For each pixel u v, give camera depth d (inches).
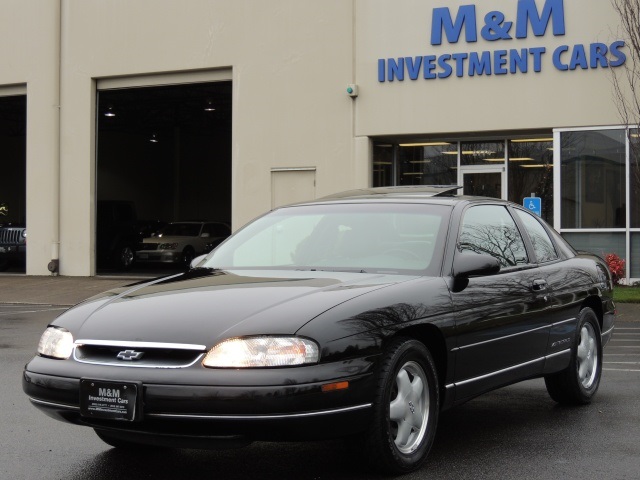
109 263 1160.2
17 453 223.1
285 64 779.4
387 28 739.4
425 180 768.9
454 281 214.1
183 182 1614.2
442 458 213.2
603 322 295.6
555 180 690.8
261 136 788.0
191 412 171.0
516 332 234.1
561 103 685.9
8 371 350.6
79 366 183.8
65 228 879.1
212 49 808.9
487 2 705.0
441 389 209.3
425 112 727.1
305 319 178.7
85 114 868.0
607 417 261.3
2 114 1322.6
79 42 868.6
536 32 689.6
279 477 198.1
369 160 753.0
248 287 201.0
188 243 1111.6
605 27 671.1
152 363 177.6
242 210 796.0
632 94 664.4
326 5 763.4
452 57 717.3
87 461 215.2
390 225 230.7
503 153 746.8
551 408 275.6
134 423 176.6
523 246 257.0
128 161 1501.0
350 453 193.8
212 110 1304.1
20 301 698.2
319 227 238.4
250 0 792.3
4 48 901.2
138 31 841.5
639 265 673.0
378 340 184.9
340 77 758.5
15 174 1440.7
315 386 172.2
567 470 203.0
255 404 169.2
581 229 686.5
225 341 174.7
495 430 244.7
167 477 200.7
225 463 211.5
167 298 197.8
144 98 1198.3
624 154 672.4
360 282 202.2
